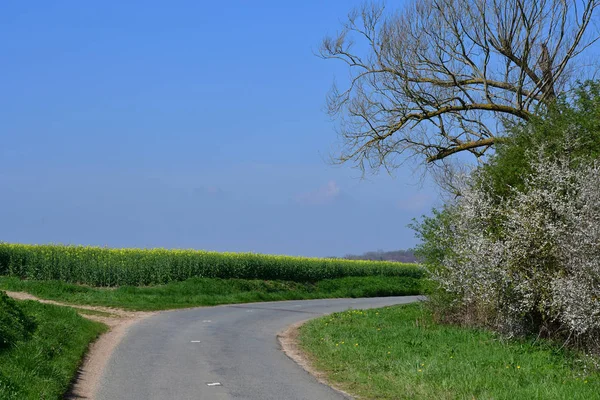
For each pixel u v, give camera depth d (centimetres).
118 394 882
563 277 1224
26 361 910
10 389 762
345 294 3772
